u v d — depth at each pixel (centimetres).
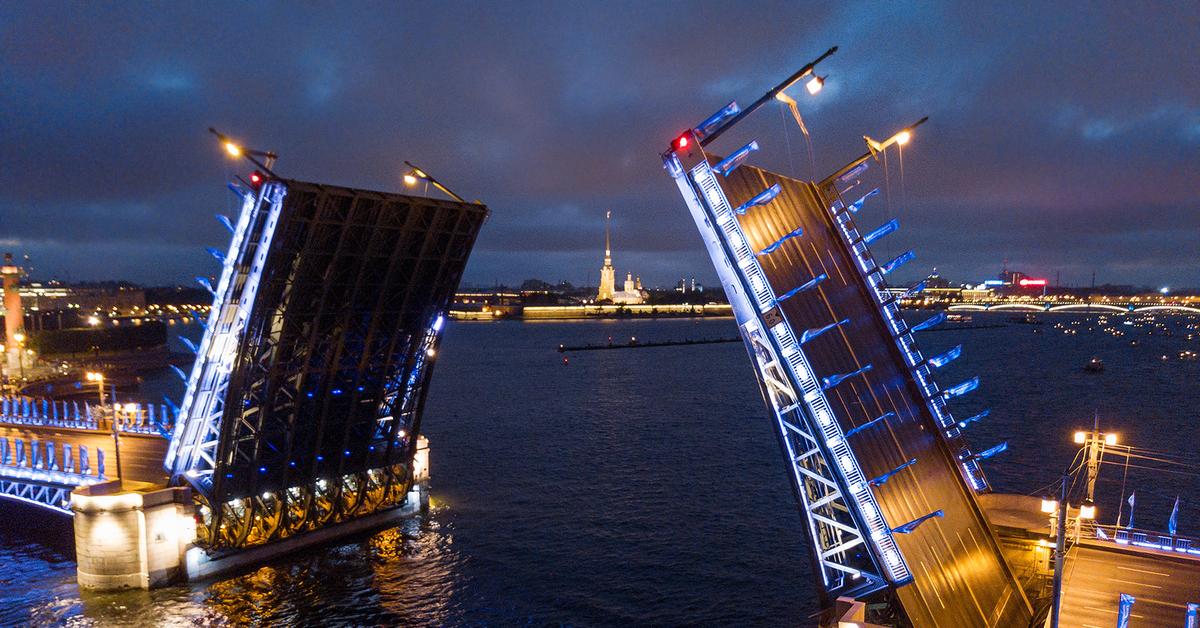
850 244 3278
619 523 5366
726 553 4716
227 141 3394
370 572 4397
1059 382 14588
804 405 2602
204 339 4056
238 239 3747
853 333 3002
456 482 6638
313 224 3712
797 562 4550
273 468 4591
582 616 3806
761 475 6862
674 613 3844
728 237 2620
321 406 4588
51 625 3641
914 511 2739
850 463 2533
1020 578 3266
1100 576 2914
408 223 4159
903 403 3128
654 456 7775
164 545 4138
